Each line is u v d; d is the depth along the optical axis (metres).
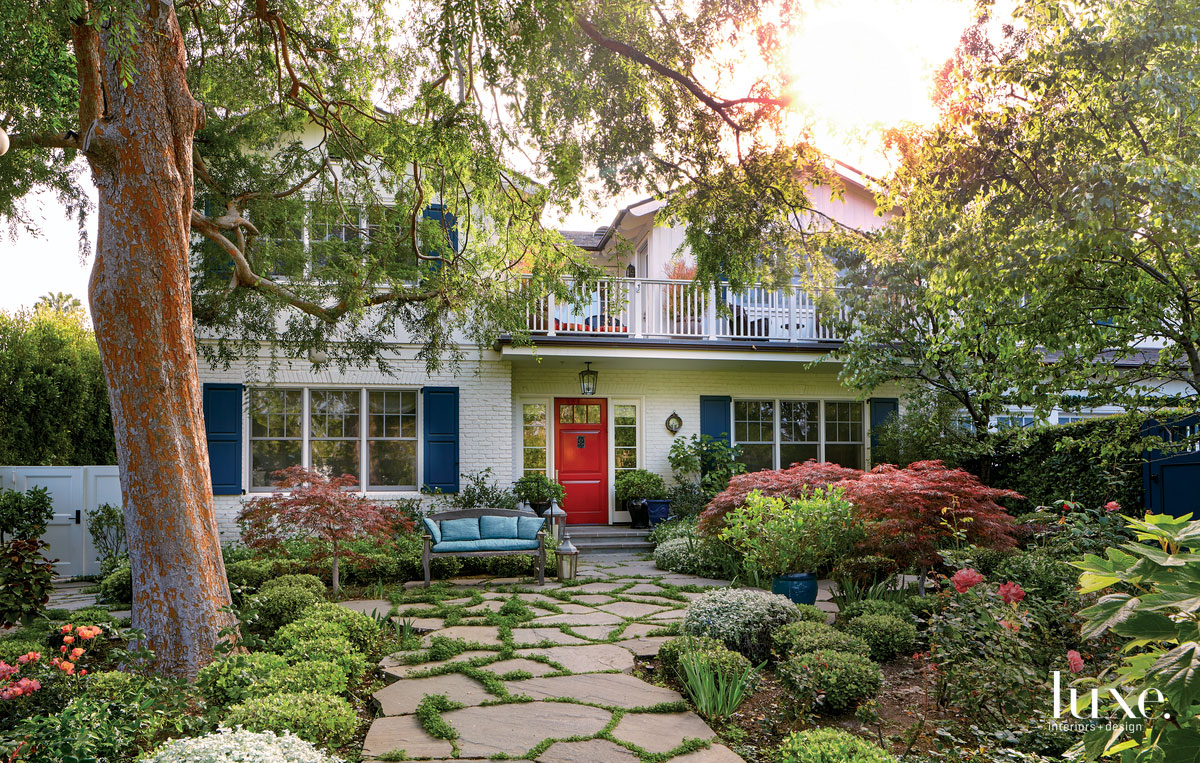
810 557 7.70
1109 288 6.12
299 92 9.11
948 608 5.21
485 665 5.80
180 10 7.51
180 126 5.73
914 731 4.06
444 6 5.79
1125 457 8.30
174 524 5.37
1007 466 10.88
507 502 12.20
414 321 9.86
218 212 9.54
